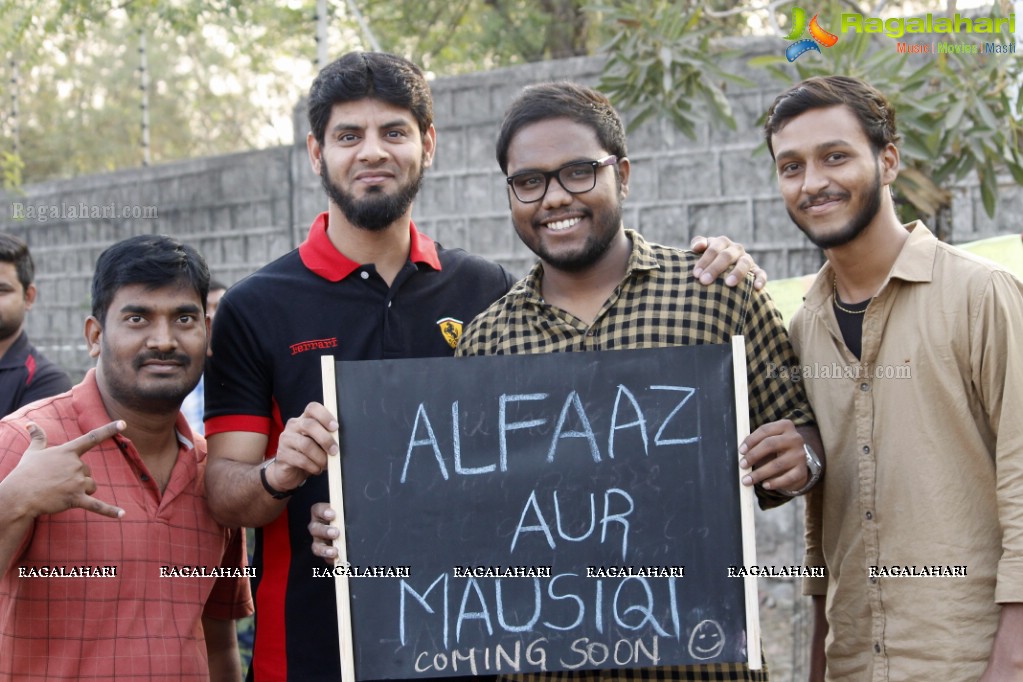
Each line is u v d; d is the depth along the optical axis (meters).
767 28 7.18
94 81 14.81
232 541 2.89
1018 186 4.70
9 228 7.92
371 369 2.41
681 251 2.63
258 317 2.80
